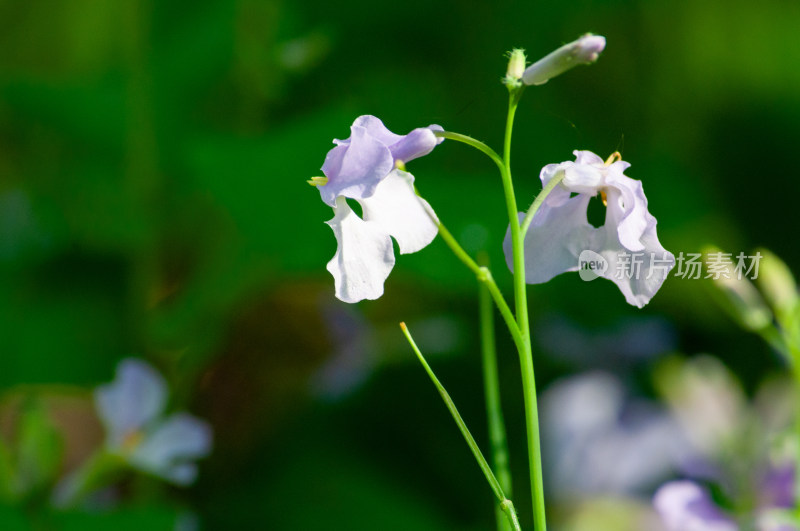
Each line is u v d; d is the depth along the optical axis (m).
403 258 0.62
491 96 0.78
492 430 0.48
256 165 0.61
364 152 0.44
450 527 0.67
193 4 0.70
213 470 0.70
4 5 0.80
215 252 0.68
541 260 0.46
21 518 0.57
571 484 0.65
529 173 0.76
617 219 0.45
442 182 0.64
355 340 0.78
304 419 0.74
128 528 0.58
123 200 0.70
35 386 0.65
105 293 0.68
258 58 0.71
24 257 0.67
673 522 0.53
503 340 0.80
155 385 0.60
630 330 0.78
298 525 0.66
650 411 0.66
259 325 0.76
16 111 0.70
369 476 0.69
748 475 0.56
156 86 0.70
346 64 0.82
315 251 0.64
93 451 0.69
